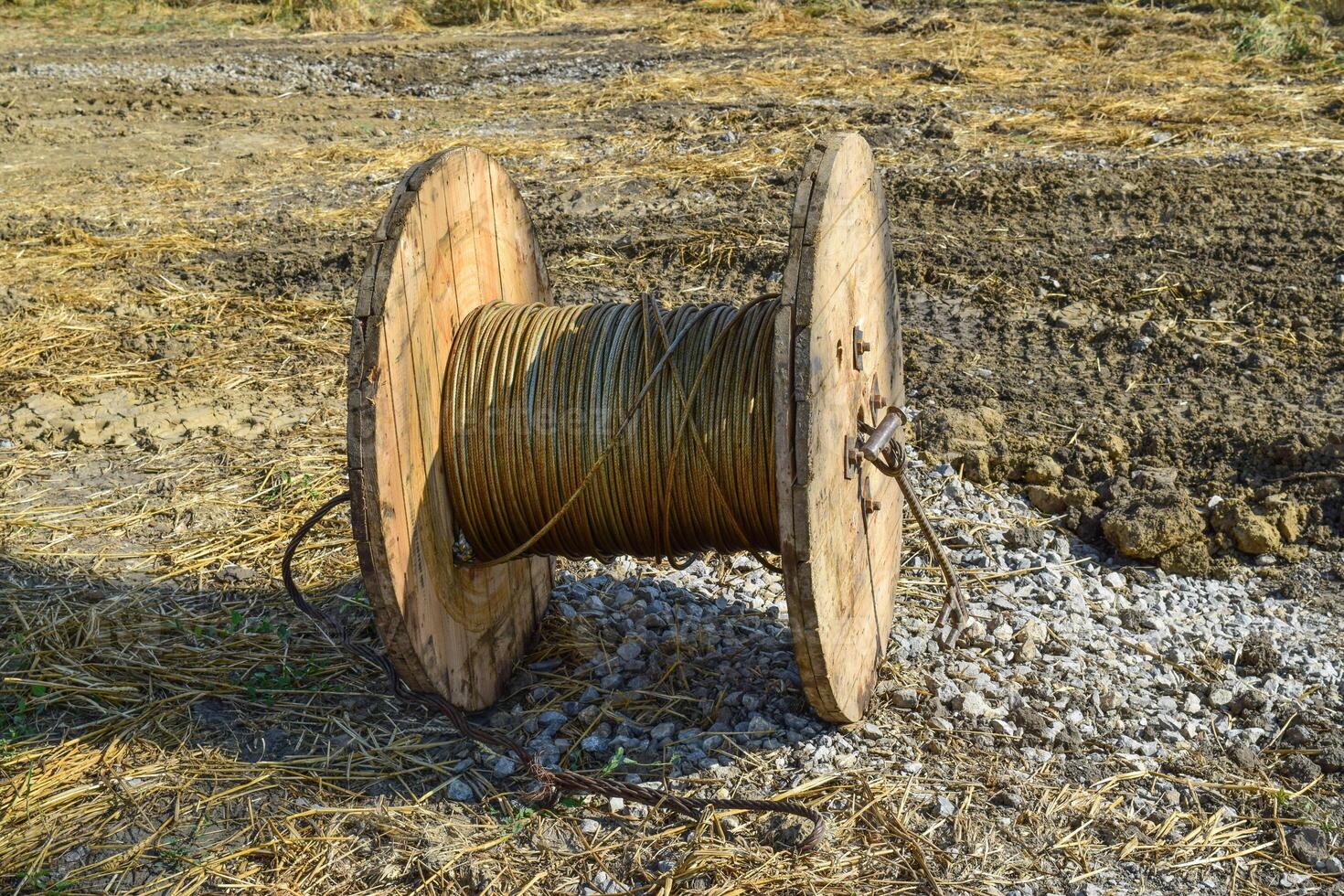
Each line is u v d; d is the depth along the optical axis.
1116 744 4.39
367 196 10.97
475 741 4.47
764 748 4.38
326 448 6.67
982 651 4.93
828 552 3.90
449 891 3.81
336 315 8.41
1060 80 13.47
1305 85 12.79
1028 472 6.28
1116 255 8.76
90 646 5.02
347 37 18.98
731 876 3.82
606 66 15.73
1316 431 6.26
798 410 3.59
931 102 12.78
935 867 3.86
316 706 4.68
